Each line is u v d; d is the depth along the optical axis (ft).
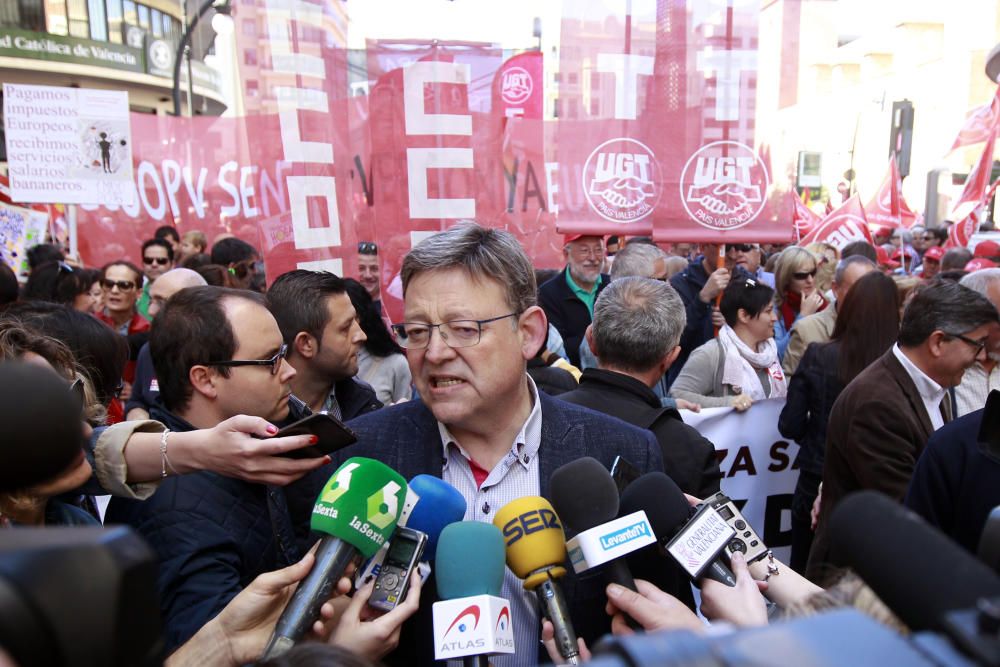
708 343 13.83
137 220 24.63
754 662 1.64
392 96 15.65
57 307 8.12
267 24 11.38
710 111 12.75
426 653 5.36
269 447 4.55
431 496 5.18
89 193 18.94
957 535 7.26
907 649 1.70
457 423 5.79
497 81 20.35
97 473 4.96
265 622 4.44
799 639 1.74
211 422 6.53
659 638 1.73
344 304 9.87
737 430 13.04
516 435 6.06
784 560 13.53
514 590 5.63
